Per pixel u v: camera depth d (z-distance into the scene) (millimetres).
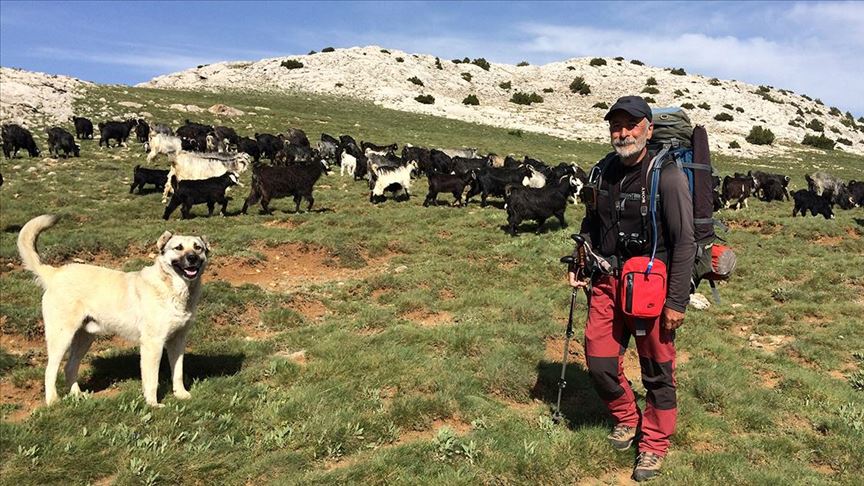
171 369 6152
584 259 4785
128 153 28344
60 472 4352
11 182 19688
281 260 12320
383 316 8742
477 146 40844
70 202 17203
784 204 24594
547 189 15438
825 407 6312
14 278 9836
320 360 6828
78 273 5738
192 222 15383
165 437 4871
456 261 12203
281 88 63375
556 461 4684
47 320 5625
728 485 4516
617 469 4770
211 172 20891
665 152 4262
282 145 30438
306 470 4555
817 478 4781
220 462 4574
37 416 5180
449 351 7258
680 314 4168
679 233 4129
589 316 4781
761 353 8109
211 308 8852
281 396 5797
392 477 4406
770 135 57938
